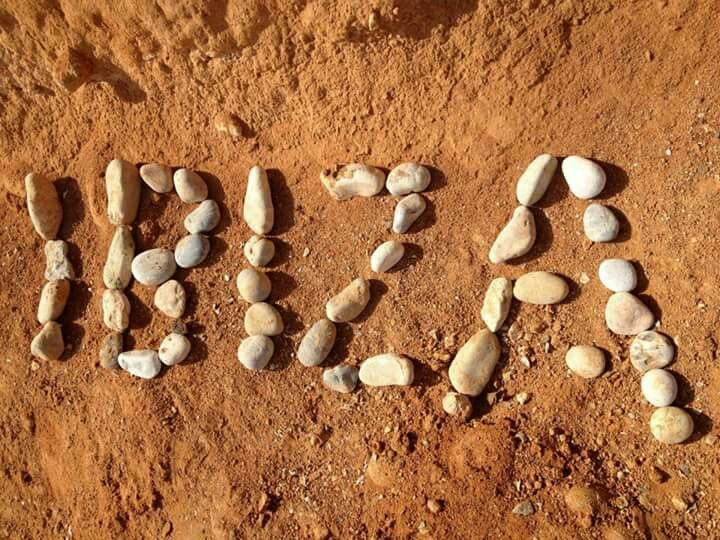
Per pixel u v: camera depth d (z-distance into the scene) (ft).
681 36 1.83
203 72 2.08
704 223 1.80
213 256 2.18
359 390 1.99
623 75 1.89
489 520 1.71
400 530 1.78
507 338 1.92
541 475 1.74
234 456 2.01
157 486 2.05
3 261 2.38
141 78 2.14
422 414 1.90
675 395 1.74
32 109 2.32
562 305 1.91
